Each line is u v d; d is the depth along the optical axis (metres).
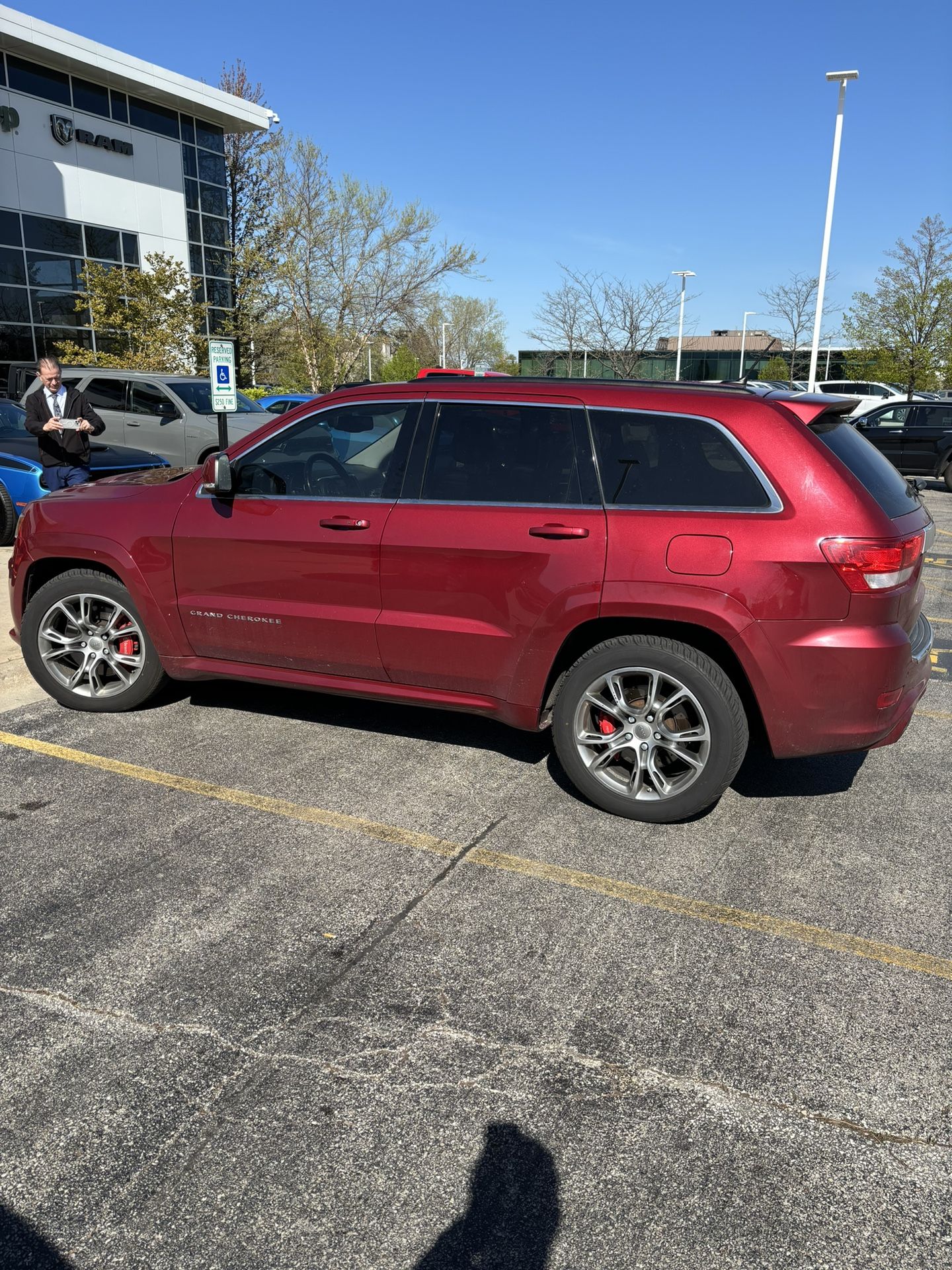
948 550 10.74
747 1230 1.95
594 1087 2.35
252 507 4.24
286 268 27.05
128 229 25.45
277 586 4.21
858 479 3.44
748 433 3.49
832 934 3.05
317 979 2.75
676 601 3.48
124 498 4.60
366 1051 2.46
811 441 3.45
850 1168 2.12
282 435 4.23
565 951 2.92
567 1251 1.90
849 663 3.37
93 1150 2.12
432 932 3.01
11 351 22.59
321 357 30.17
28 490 8.73
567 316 29.92
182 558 4.39
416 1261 1.87
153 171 26.03
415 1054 2.45
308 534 4.09
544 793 4.07
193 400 13.06
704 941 2.99
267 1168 2.08
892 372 29.17
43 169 22.92
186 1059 2.41
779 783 4.25
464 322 63.75
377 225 29.53
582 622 3.66
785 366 41.44
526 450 3.80
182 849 3.50
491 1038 2.52
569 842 3.63
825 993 2.74
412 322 31.20
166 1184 2.04
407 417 4.02
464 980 2.76
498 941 2.97
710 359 49.59
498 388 3.90
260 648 4.35
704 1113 2.27
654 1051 2.48
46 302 23.36
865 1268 1.87
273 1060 2.42
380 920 3.07
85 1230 1.92
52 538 4.64
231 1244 1.90
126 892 3.20
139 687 4.75
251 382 28.42
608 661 3.65
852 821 3.88
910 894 3.30
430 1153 2.13
